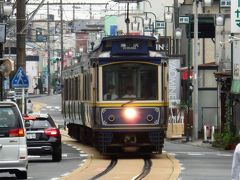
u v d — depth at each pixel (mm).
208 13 106750
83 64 63344
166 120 55062
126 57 54625
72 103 74938
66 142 79062
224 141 69500
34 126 52906
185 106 91500
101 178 40719
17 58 70250
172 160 53531
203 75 90000
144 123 54625
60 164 51594
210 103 89688
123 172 44469
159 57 54688
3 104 39344
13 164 38812
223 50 91438
